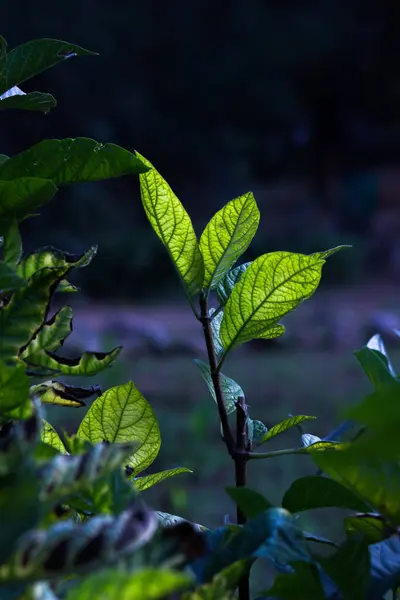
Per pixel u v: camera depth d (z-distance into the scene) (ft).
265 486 18.89
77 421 23.63
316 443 3.11
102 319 57.67
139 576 1.81
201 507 18.01
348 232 110.63
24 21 96.84
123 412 3.27
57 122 94.63
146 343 44.11
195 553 2.25
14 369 2.37
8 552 2.01
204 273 3.30
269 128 119.65
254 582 11.45
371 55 120.37
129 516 1.98
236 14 110.63
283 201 119.75
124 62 102.53
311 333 48.06
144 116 103.55
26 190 2.78
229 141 111.34
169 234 3.28
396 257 96.58
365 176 123.34
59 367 2.80
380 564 2.59
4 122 89.45
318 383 33.88
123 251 77.97
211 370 3.26
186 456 21.99
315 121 126.52
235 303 3.25
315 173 126.93
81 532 1.92
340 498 2.85
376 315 55.93
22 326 2.68
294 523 2.66
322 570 2.65
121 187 100.63
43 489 2.07
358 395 30.66
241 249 3.31
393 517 2.67
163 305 70.59
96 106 99.14
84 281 76.59
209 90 110.32
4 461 2.10
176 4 106.83
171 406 28.96
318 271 3.13
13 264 2.65
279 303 3.22
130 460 3.30
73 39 98.68
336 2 118.52
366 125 126.93
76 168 3.02
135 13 103.71
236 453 3.17
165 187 3.20
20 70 3.19
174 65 107.86
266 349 44.37
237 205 3.25
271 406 29.01
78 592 1.85
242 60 112.16
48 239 84.43
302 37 114.62
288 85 117.80
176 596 2.27
